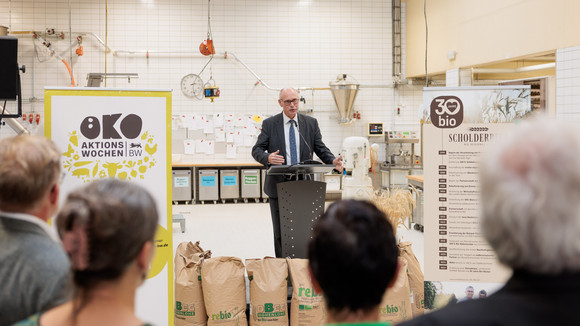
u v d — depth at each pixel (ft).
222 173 33.24
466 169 10.17
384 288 3.34
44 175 4.52
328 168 12.24
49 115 9.37
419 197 23.86
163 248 9.90
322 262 3.31
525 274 2.77
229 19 34.30
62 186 9.43
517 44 23.58
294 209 12.86
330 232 3.30
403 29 35.35
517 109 10.16
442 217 10.27
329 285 3.31
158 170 9.87
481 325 2.64
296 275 11.18
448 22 29.58
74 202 3.27
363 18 35.09
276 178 14.02
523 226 2.63
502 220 2.71
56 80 33.06
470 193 10.17
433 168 10.27
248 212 29.60
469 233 10.19
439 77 34.78
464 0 27.84
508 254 2.75
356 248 3.21
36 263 4.33
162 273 9.91
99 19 33.35
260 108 34.91
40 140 4.69
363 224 3.33
